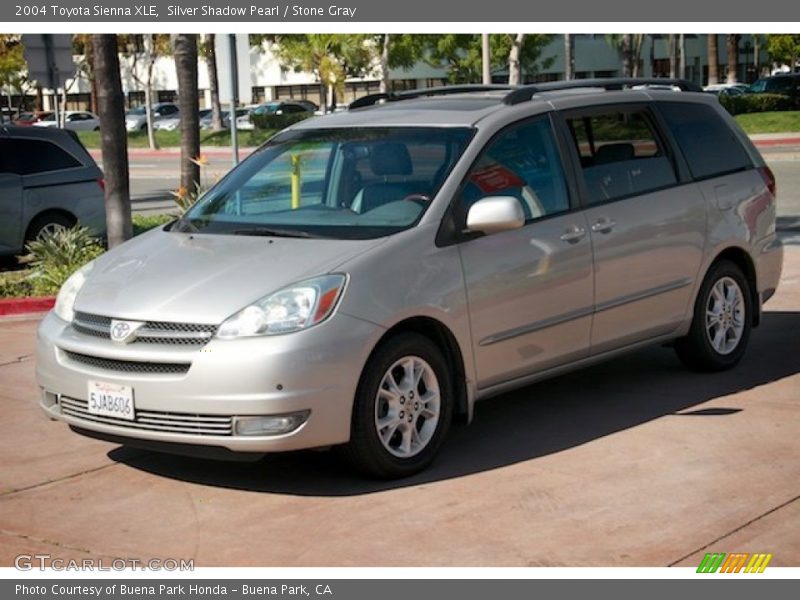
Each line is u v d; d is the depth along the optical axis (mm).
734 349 8266
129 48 61438
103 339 6090
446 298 6266
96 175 14961
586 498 5836
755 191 8305
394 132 6934
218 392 5707
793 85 49812
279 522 5672
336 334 5789
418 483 6141
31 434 7277
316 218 6594
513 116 6973
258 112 57906
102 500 6059
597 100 7473
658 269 7551
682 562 5059
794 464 6266
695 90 8375
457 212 6457
